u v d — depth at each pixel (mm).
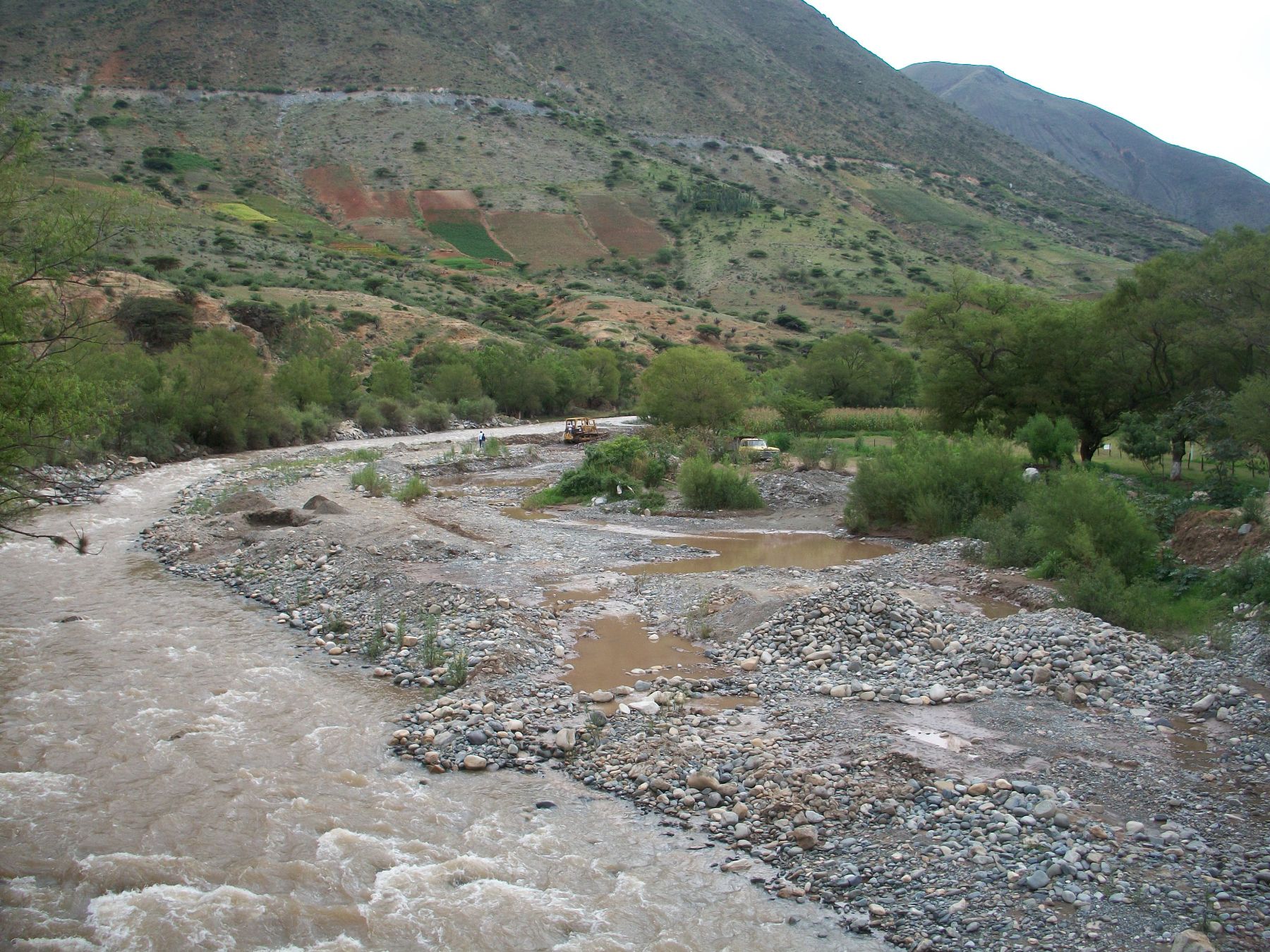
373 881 7320
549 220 155500
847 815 8242
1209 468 33344
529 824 8359
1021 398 37844
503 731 10336
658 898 7145
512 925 6750
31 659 12586
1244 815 8180
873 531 25125
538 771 9516
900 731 10062
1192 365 33281
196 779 9016
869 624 13734
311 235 126812
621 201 165500
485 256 140625
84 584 17250
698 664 13078
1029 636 12867
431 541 19859
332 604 15883
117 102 165000
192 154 153625
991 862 7398
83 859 7434
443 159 171875
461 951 6426
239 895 7027
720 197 165750
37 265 8523
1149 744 9867
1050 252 161625
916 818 8141
